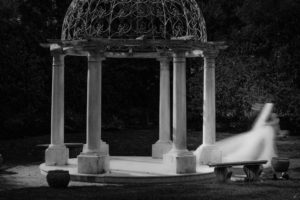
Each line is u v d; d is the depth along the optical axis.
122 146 28.55
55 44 18.31
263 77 34.06
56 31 35.22
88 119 16.34
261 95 33.78
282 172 17.20
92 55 16.25
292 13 34.41
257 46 35.22
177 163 16.30
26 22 34.06
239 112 34.59
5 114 31.72
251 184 14.95
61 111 18.92
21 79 31.52
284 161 16.52
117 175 15.72
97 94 16.33
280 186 14.55
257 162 15.87
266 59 34.81
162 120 21.09
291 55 34.75
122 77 36.09
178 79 16.58
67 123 34.22
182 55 16.52
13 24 32.31
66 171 14.57
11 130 32.41
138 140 30.78
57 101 18.86
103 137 31.84
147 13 18.67
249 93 33.78
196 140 31.39
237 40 35.12
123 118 37.06
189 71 36.41
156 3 18.53
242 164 15.69
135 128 37.19
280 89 33.62
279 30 35.28
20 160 22.89
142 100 38.03
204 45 17.97
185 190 13.68
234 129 36.41
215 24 37.69
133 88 37.25
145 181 15.44
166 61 20.84
